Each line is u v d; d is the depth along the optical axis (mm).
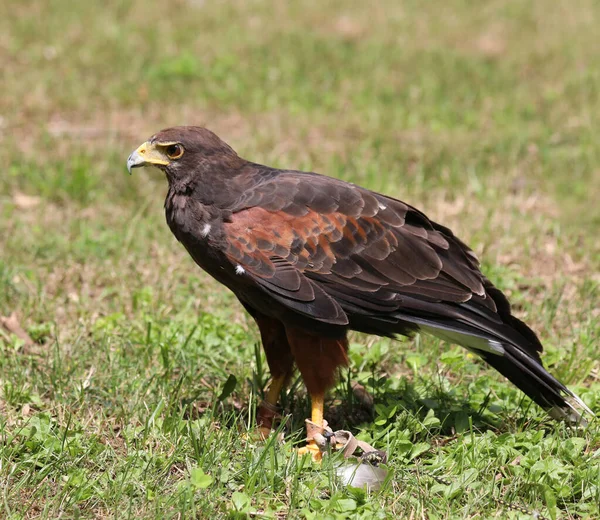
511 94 21047
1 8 25969
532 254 13742
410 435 9094
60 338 11078
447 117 19469
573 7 28469
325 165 16766
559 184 15992
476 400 9789
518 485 8164
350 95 20750
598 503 7898
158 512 7594
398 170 16531
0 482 7973
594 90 21047
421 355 10852
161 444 8711
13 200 15367
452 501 7988
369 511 7691
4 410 9445
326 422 8984
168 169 8820
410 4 28719
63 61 22078
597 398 9789
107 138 17938
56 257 13180
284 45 24062
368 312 8828
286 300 8562
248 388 10078
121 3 26891
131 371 10094
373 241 8836
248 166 9102
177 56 22766
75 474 8062
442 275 8930
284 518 7840
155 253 13500
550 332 11492
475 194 15766
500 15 27703
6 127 18375
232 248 8609
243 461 8477
